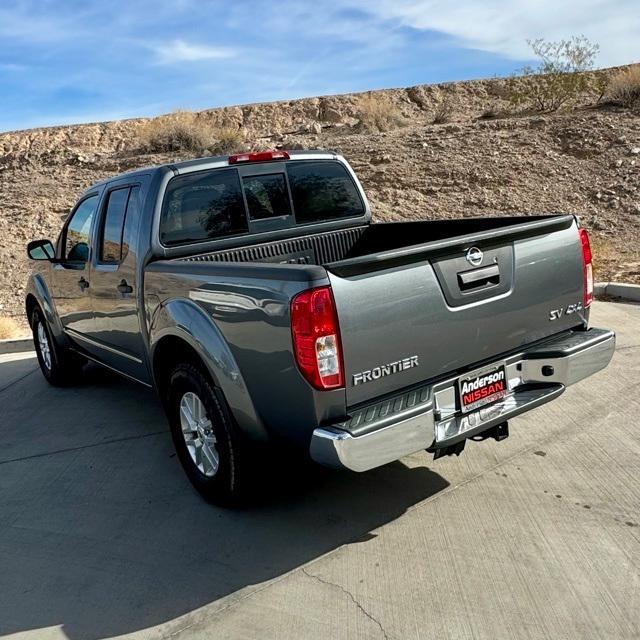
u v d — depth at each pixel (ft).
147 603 10.93
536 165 53.31
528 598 10.30
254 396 11.85
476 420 12.17
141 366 16.39
